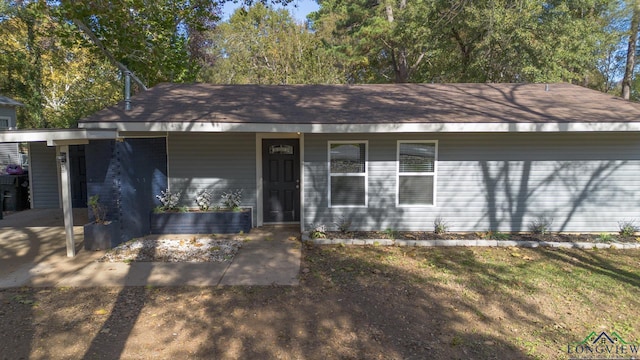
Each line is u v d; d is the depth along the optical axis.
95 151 7.35
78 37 12.79
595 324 4.46
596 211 8.43
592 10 18.84
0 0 17.14
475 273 6.02
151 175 8.47
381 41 22.28
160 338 4.03
